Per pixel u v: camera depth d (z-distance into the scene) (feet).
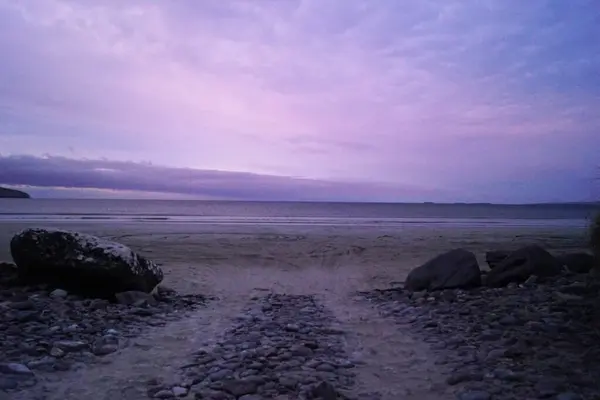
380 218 185.78
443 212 314.35
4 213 169.89
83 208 262.47
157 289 38.47
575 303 27.48
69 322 25.85
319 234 86.43
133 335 24.50
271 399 15.99
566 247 69.87
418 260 59.77
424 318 28.78
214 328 26.91
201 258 57.93
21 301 29.48
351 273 52.01
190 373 18.56
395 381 18.03
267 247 66.33
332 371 19.06
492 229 110.52
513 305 29.45
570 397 14.99
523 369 18.25
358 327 27.50
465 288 38.11
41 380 17.25
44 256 34.06
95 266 33.60
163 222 118.21
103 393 16.39
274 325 27.48
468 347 21.79
